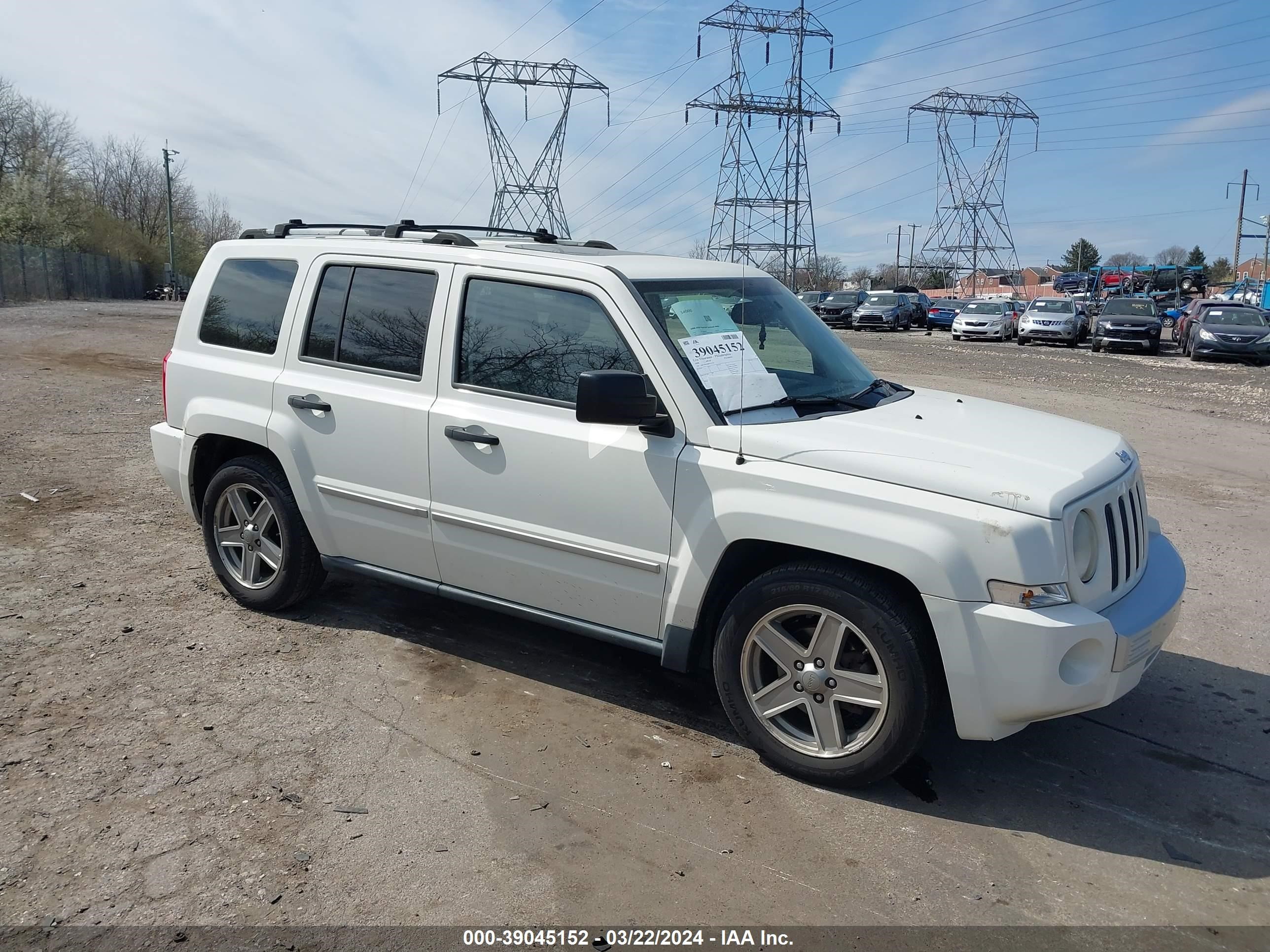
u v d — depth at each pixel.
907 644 3.22
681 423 3.65
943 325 42.84
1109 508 3.38
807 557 3.55
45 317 29.84
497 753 3.65
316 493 4.60
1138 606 3.39
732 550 3.59
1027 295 91.38
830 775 3.44
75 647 4.44
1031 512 3.09
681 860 3.02
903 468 3.28
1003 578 3.09
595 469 3.79
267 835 3.06
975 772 3.65
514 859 2.99
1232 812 3.41
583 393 3.41
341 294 4.58
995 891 2.92
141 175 84.75
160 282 73.56
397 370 4.35
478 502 4.11
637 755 3.68
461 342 4.19
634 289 3.84
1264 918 2.83
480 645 4.68
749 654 3.58
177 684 4.11
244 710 3.90
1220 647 4.95
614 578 3.83
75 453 8.65
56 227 57.59
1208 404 14.96
